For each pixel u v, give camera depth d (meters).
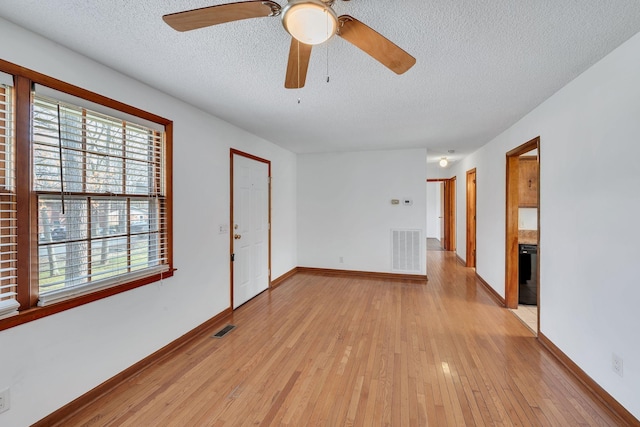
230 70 2.05
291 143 4.45
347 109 2.86
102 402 1.86
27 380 1.55
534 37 1.65
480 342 2.64
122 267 2.08
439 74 2.11
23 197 1.55
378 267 5.01
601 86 1.91
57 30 1.57
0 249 1.50
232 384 2.04
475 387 2.00
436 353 2.45
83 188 1.83
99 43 1.70
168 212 2.45
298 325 3.03
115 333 2.03
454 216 7.75
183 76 2.14
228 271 3.33
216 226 3.12
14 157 1.52
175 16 1.17
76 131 1.80
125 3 1.36
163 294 2.43
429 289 4.27
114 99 2.02
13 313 1.49
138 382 2.07
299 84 1.75
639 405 1.61
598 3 1.37
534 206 4.16
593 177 1.99
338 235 5.21
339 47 1.75
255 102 2.67
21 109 1.54
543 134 2.65
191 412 1.77
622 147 1.73
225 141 3.28
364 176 5.06
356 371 2.19
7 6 1.37
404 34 1.63
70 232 1.78
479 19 1.49
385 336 2.77
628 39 1.68
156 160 2.39
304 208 5.38
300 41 1.27
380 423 1.68
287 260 5.00
